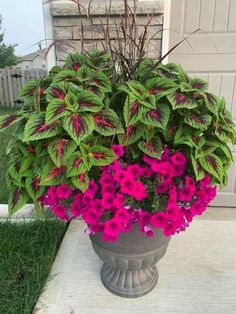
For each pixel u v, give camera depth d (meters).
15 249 2.08
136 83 1.39
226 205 2.72
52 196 1.36
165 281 1.85
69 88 1.37
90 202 1.33
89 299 1.73
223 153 1.47
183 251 2.10
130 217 1.33
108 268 1.80
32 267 1.94
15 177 1.45
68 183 1.33
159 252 1.59
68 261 2.01
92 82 1.42
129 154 1.44
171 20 2.25
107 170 1.34
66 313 1.64
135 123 1.36
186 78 1.49
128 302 1.71
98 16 2.11
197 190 1.43
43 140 1.37
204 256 2.06
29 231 2.24
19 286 1.80
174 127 1.45
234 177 2.62
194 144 1.34
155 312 1.65
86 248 2.13
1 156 3.62
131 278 1.71
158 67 1.56
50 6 2.12
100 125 1.32
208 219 2.53
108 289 1.78
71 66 1.60
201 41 2.29
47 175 1.33
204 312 1.65
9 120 1.41
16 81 6.64
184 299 1.73
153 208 1.37
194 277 1.88
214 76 2.39
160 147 1.37
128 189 1.27
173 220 1.33
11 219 2.39
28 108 1.49
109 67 1.54
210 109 1.34
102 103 1.33
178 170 1.35
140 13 2.09
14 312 1.63
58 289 1.79
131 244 1.47
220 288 1.80
